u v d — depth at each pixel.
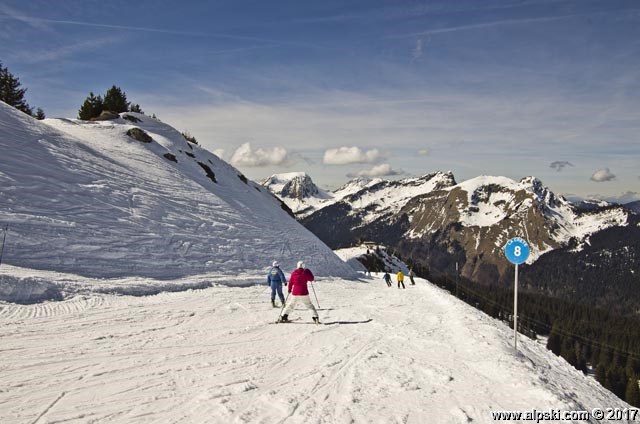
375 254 98.06
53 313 11.40
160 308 13.60
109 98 49.06
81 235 18.78
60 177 22.16
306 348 9.71
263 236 32.16
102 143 32.16
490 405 6.41
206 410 5.80
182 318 12.37
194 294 17.16
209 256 24.22
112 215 21.98
